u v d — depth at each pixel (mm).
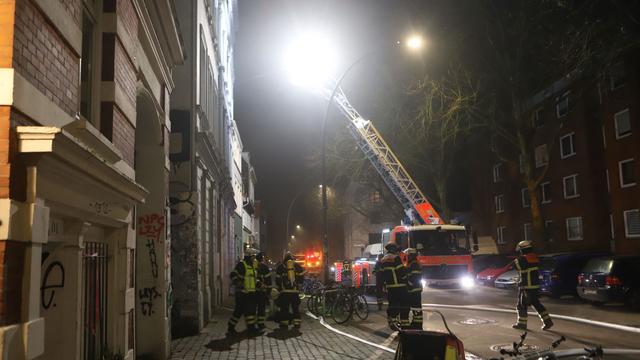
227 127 24844
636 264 15289
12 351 3705
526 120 27078
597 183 29484
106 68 6414
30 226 3939
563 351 6207
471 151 44375
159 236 9680
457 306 16188
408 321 10656
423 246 20500
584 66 23672
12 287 3789
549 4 23672
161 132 9695
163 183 9766
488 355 9016
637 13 20312
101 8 6441
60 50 4852
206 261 14969
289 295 13070
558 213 32688
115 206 6223
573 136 31109
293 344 10688
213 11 18547
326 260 18500
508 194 38719
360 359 8977
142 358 9336
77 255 5180
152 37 8625
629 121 25312
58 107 4656
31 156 3939
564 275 18438
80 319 5262
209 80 17188
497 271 24672
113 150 5840
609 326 11719
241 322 14773
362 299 14461
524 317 11555
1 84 3752
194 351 10141
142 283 9555
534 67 27141
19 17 3955
